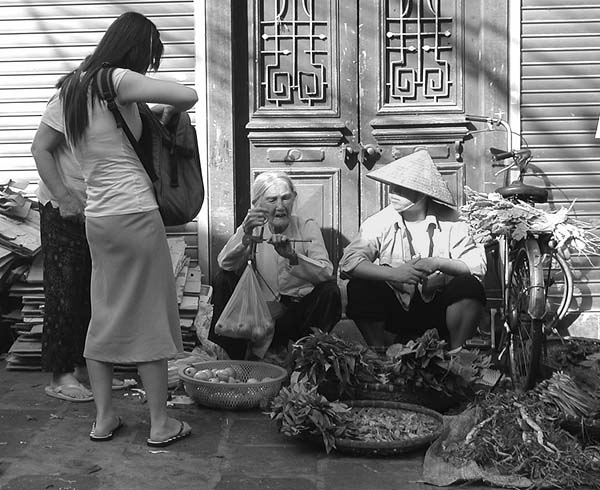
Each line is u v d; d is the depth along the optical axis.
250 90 5.70
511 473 3.50
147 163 3.80
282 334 5.00
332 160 5.74
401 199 4.91
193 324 5.24
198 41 5.60
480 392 4.08
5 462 3.67
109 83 3.68
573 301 5.61
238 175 5.76
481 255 4.79
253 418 4.23
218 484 3.47
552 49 5.58
